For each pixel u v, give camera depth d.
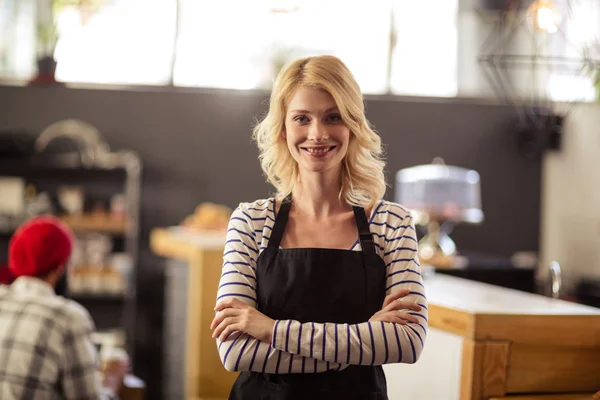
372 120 6.81
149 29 6.62
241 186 6.61
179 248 4.99
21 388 2.51
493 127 6.89
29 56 6.50
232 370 1.82
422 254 5.72
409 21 6.94
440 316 2.51
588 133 6.29
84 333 2.64
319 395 1.82
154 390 6.51
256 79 6.71
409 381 2.76
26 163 6.22
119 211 6.27
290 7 6.77
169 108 6.54
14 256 2.71
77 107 6.44
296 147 1.91
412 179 6.16
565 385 2.41
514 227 6.91
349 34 6.88
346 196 1.96
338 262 1.86
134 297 6.37
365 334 1.76
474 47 6.91
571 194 6.54
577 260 6.43
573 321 2.40
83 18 6.52
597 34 5.67
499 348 2.35
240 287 1.88
